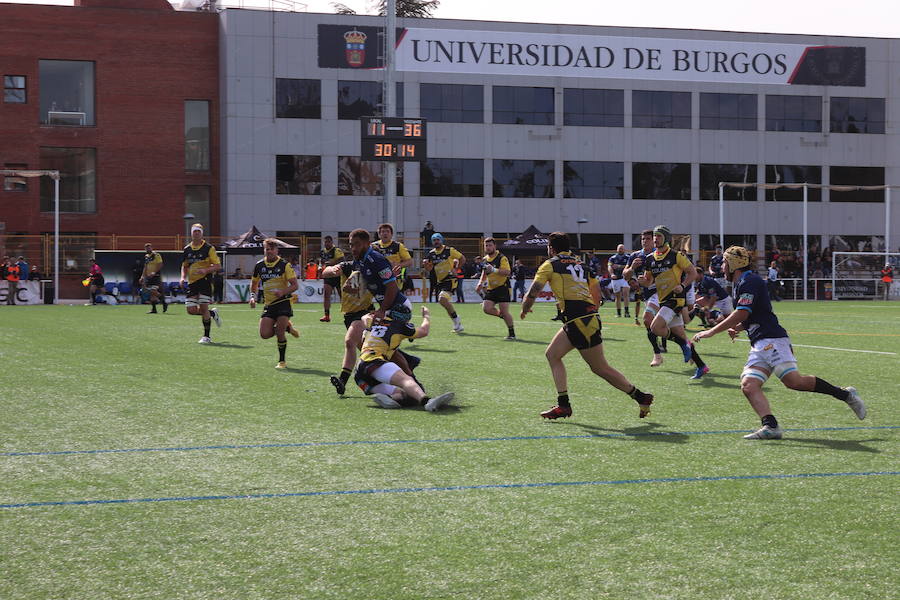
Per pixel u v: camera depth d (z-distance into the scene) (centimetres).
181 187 5103
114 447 740
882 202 5766
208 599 416
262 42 5097
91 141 4972
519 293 4300
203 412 914
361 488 609
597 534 509
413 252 5100
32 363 1348
